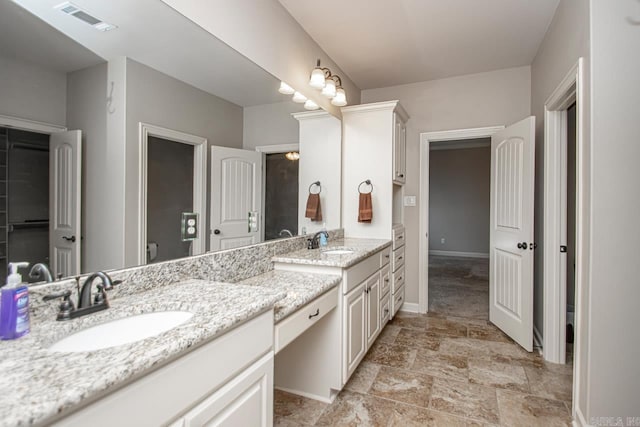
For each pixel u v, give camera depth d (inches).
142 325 42.5
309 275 77.9
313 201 110.5
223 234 73.5
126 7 50.3
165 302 45.4
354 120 128.7
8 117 38.2
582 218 66.9
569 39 77.6
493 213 126.8
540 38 105.3
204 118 67.6
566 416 72.5
